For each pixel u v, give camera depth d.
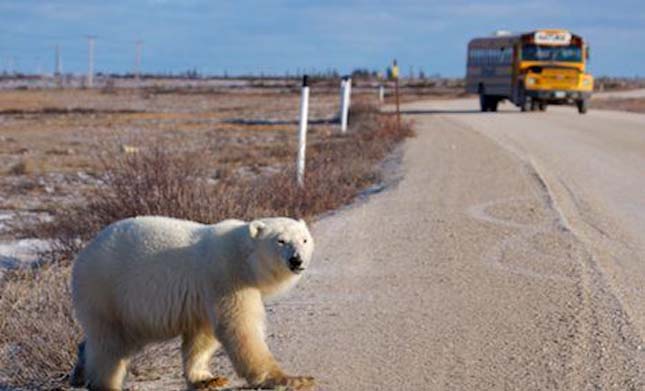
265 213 40.22
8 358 23.44
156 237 20.09
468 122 122.06
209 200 38.16
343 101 102.06
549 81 145.50
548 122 122.38
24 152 86.94
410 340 24.09
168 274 19.78
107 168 42.59
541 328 25.25
